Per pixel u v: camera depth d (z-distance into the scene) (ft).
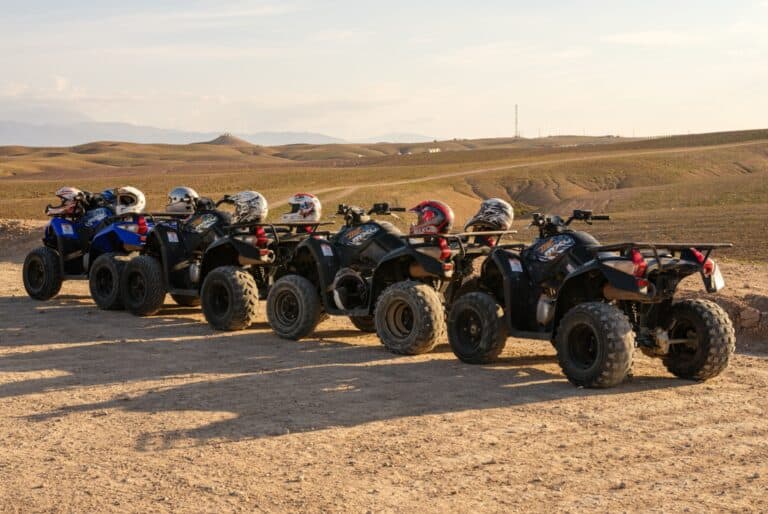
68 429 22.50
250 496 17.39
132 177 442.09
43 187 380.17
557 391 26.37
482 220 34.45
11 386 27.55
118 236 46.03
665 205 233.76
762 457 19.51
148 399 25.66
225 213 43.37
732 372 29.01
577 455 19.77
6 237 88.94
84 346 34.91
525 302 30.42
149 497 17.43
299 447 20.68
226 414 23.82
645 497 17.01
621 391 26.27
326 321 42.37
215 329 39.06
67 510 16.79
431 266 32.35
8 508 16.96
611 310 26.37
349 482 18.13
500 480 18.12
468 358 30.83
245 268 40.83
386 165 649.61
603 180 425.69
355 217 36.76
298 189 346.54
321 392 26.45
